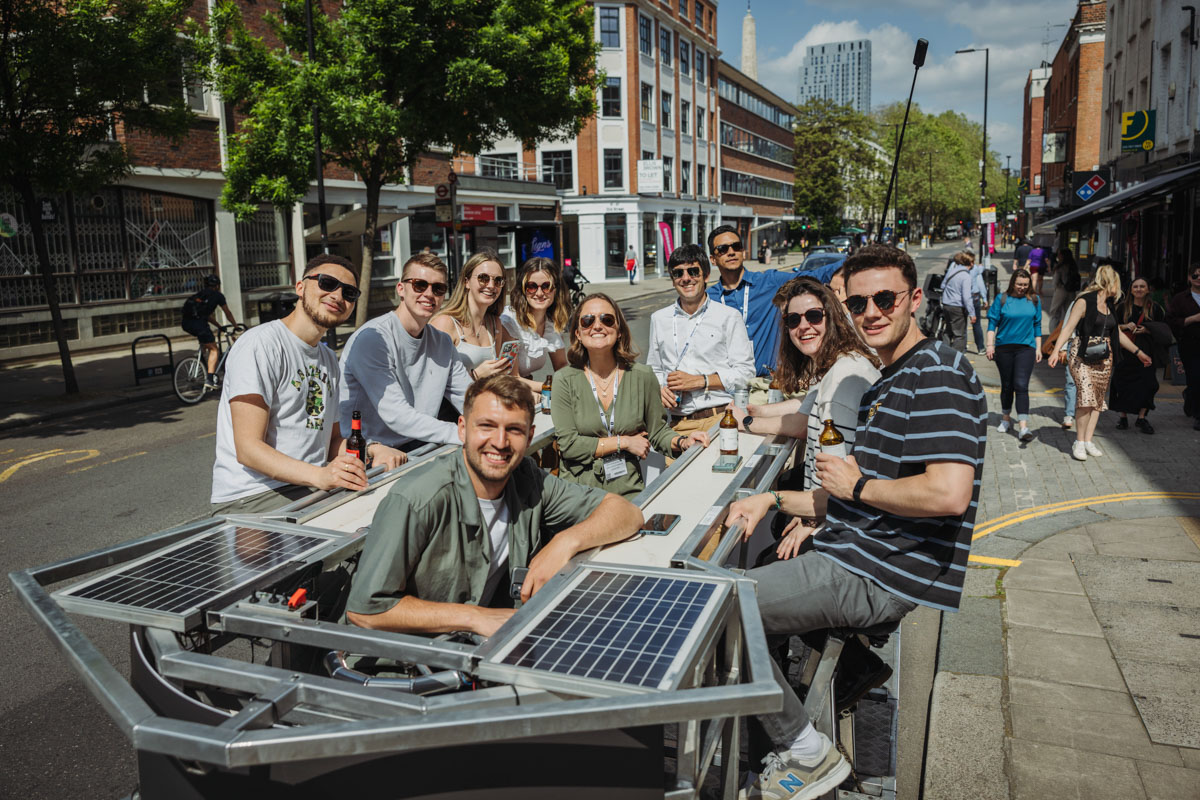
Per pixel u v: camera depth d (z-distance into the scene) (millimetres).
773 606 2529
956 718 3770
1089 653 4328
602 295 4109
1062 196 36812
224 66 17000
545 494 2725
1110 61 27891
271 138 16922
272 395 3285
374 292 27656
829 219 79625
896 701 3426
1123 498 6945
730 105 64562
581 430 4156
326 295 3334
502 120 19375
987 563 5664
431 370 4449
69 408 12641
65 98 12078
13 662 4602
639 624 1874
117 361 17969
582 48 19500
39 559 6305
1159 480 7410
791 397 4848
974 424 2363
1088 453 8320
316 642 1912
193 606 1956
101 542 6660
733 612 2080
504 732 1533
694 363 5391
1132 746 3500
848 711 3008
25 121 12359
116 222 19422
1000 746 3541
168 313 20703
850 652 2961
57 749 3732
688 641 1785
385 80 17344
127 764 3613
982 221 37219
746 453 3707
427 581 2322
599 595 2037
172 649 1894
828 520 2678
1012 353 9062
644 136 47750
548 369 14211
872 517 2543
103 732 3873
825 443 2688
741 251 6309
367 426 4227
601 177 46094
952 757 3482
